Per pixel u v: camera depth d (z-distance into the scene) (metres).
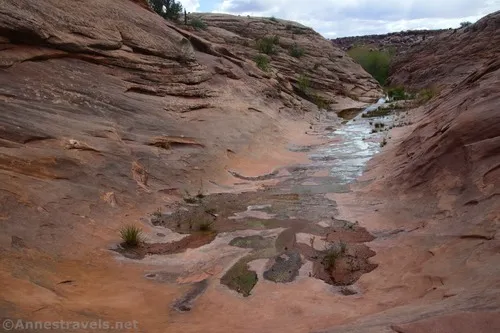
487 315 3.24
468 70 40.47
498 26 42.22
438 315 3.50
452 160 8.49
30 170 7.29
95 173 8.45
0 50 9.95
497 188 6.82
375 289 5.59
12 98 8.98
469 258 5.36
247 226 8.23
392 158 12.38
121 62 13.38
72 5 12.91
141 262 6.48
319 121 25.16
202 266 6.45
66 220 6.82
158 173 10.12
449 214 7.16
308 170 13.05
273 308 5.20
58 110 9.70
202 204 9.56
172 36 16.59
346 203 9.56
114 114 11.20
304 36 44.66
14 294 4.39
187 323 4.76
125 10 15.50
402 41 80.19
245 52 32.03
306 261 6.68
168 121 12.73
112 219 7.62
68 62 11.73
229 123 15.24
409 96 38.28
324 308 5.12
